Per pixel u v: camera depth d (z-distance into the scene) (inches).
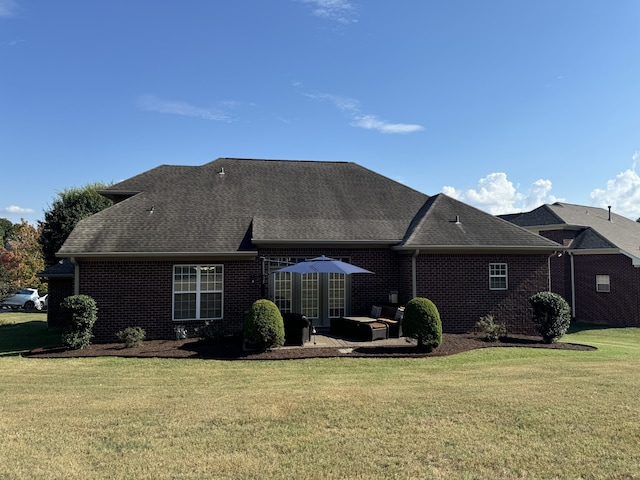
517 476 208.1
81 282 585.9
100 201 1162.6
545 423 274.2
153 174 776.9
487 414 290.0
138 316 597.3
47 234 1122.7
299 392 341.4
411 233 671.8
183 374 406.3
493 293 668.1
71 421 276.5
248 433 257.4
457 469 214.5
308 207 731.4
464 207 770.2
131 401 319.3
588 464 219.9
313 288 669.3
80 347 530.3
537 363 463.8
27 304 1312.7
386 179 855.7
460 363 460.8
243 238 645.3
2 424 271.4
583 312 1031.0
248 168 820.6
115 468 212.8
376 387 358.0
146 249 590.2
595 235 1044.5
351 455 228.5
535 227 1109.1
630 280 952.3
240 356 480.7
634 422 276.4
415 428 265.3
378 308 649.0
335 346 533.0
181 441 245.4
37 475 205.3
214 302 624.4
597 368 438.6
